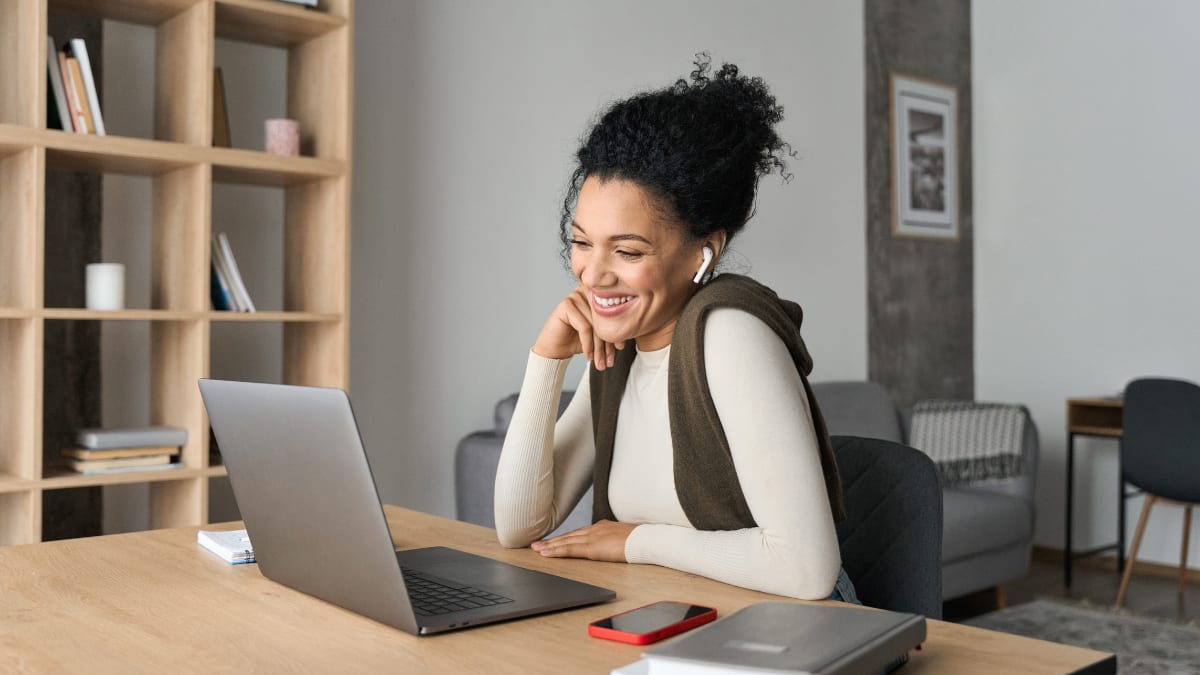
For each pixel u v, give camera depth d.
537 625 1.00
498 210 3.67
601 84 3.94
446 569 1.21
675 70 4.17
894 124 5.02
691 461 1.29
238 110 3.09
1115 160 4.94
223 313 2.71
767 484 1.18
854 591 1.33
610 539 1.33
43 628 1.01
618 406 1.45
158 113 2.90
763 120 1.37
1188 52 4.71
